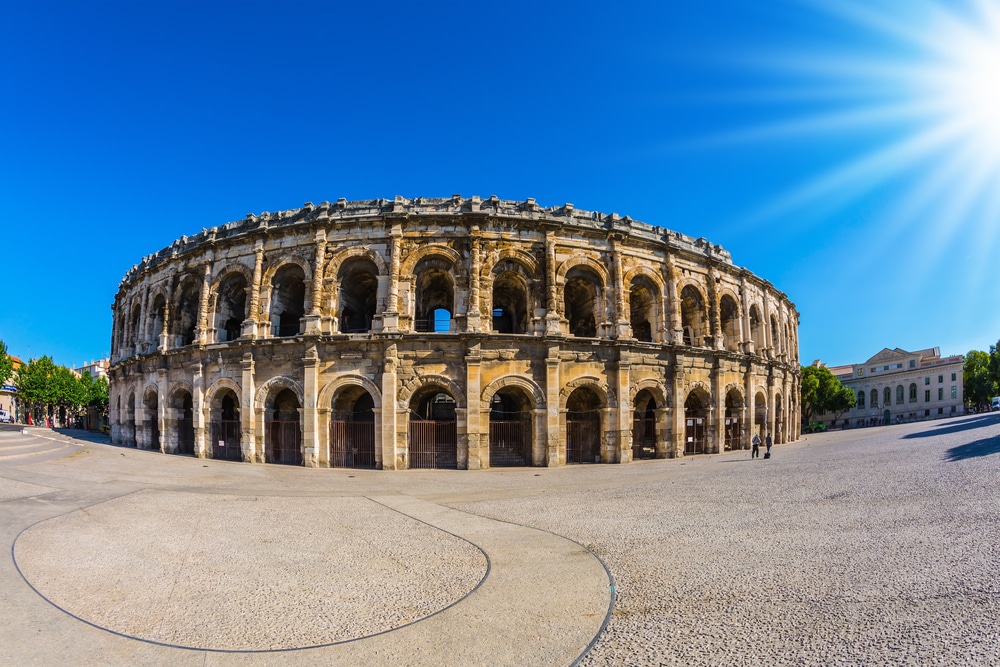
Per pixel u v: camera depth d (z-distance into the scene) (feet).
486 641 29.99
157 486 88.69
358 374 127.24
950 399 400.88
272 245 140.26
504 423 141.18
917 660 25.53
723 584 37.63
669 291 150.30
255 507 71.92
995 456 85.05
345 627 32.42
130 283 187.32
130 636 31.19
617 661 27.09
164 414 153.99
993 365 358.02
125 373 182.91
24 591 38.06
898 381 436.76
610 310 140.15
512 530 57.16
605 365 136.36
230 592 38.75
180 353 151.02
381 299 131.34
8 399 395.96
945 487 66.90
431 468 125.29
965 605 31.40
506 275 138.10
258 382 135.33
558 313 135.13
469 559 46.34
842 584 36.19
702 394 155.74
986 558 39.06
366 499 79.00
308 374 128.16
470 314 128.77
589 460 139.33
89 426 323.37
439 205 137.18
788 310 222.28
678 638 29.43
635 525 57.93
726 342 175.42
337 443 127.95
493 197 137.39
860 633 28.76
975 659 25.27
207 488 88.69
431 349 127.24
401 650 29.17
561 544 50.52
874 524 51.78
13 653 28.73
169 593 38.50
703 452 154.71
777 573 39.27
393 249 131.75
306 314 133.18
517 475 111.86
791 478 88.53
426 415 156.66
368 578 41.68
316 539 54.13
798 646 27.73
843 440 193.67
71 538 53.16
